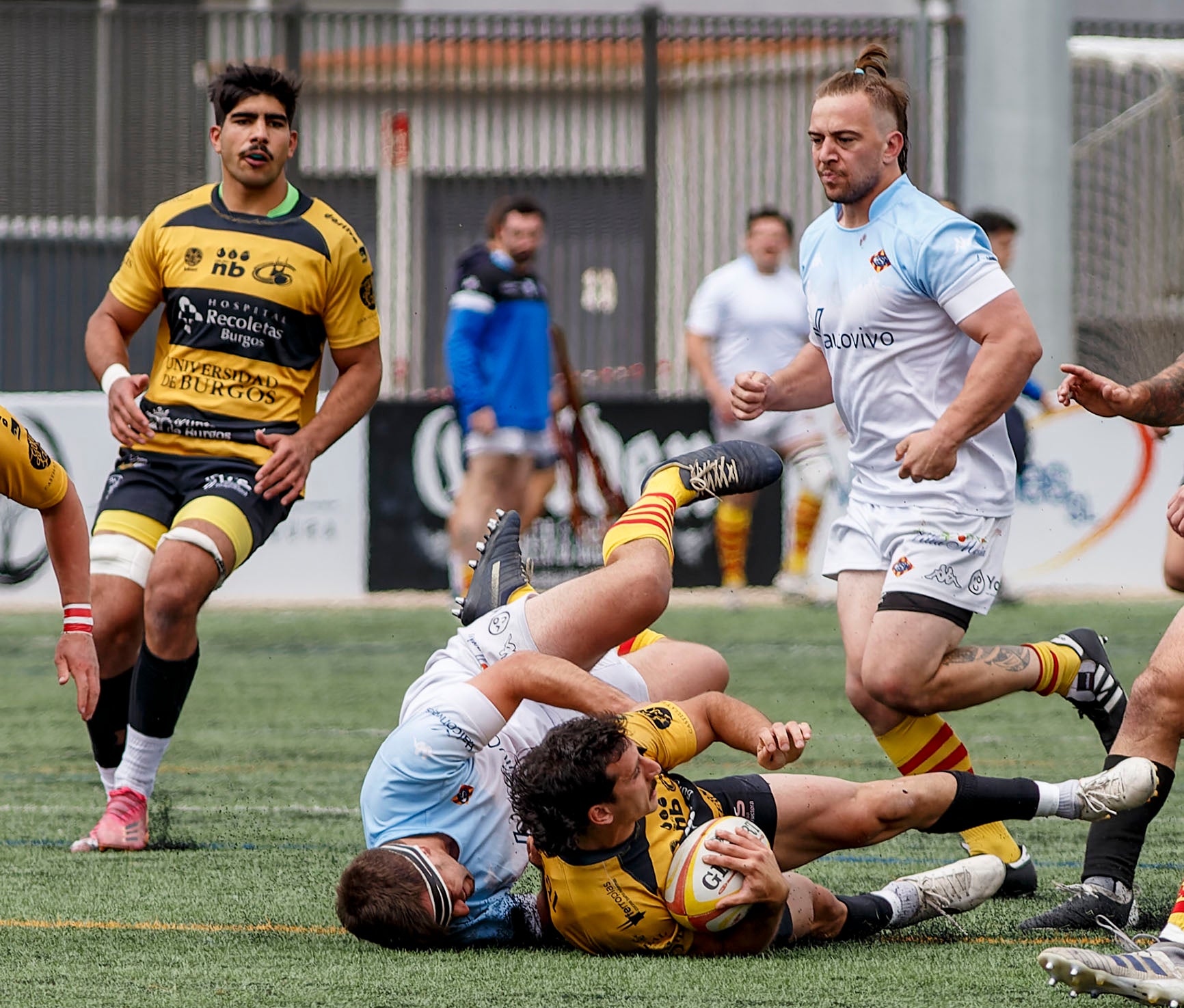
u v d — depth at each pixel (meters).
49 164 55.19
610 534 14.68
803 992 11.41
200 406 17.88
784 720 25.86
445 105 52.16
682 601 41.19
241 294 17.89
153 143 55.41
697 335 38.38
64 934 13.34
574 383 38.38
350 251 18.36
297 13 45.44
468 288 36.09
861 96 15.03
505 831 12.98
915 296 14.95
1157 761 13.35
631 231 49.62
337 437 18.27
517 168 53.62
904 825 12.95
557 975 11.94
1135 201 49.53
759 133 51.69
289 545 41.22
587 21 46.06
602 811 11.97
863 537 15.57
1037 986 11.60
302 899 14.68
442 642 35.19
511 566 15.04
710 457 15.41
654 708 12.88
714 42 46.81
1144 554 41.06
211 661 32.81
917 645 14.76
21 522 40.84
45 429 40.31
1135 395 13.97
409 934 12.39
